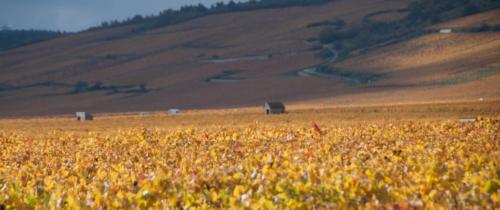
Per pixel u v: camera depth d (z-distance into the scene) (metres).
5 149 138.00
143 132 160.38
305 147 102.19
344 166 69.25
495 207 45.50
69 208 52.94
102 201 53.91
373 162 71.38
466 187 52.22
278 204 48.97
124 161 93.19
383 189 52.06
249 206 47.09
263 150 99.38
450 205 46.69
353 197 49.56
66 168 87.06
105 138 153.62
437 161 67.44
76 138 164.38
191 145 117.31
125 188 60.66
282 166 68.94
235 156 91.31
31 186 66.38
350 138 119.69
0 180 73.50
